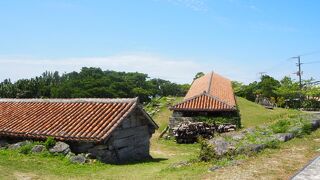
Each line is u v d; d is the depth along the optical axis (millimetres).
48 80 74125
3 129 19078
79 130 17406
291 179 9414
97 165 15719
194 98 31844
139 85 76188
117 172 14133
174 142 29125
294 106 64000
